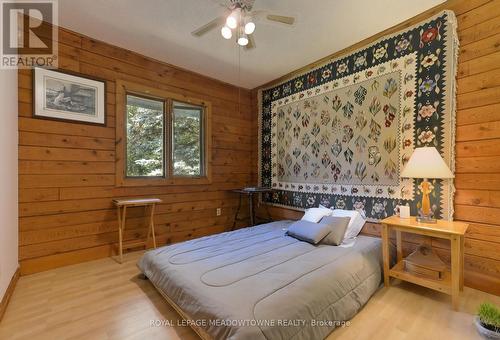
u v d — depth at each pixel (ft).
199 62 10.91
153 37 8.95
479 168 6.64
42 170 7.95
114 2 7.08
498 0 6.36
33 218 7.79
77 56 8.65
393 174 8.28
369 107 8.89
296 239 8.25
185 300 5.03
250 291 4.79
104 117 9.19
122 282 7.22
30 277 7.48
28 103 7.70
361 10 7.37
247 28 6.03
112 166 9.40
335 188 9.98
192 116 12.12
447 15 7.04
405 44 7.95
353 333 4.98
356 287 5.88
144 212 10.31
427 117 7.50
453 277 5.80
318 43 9.27
